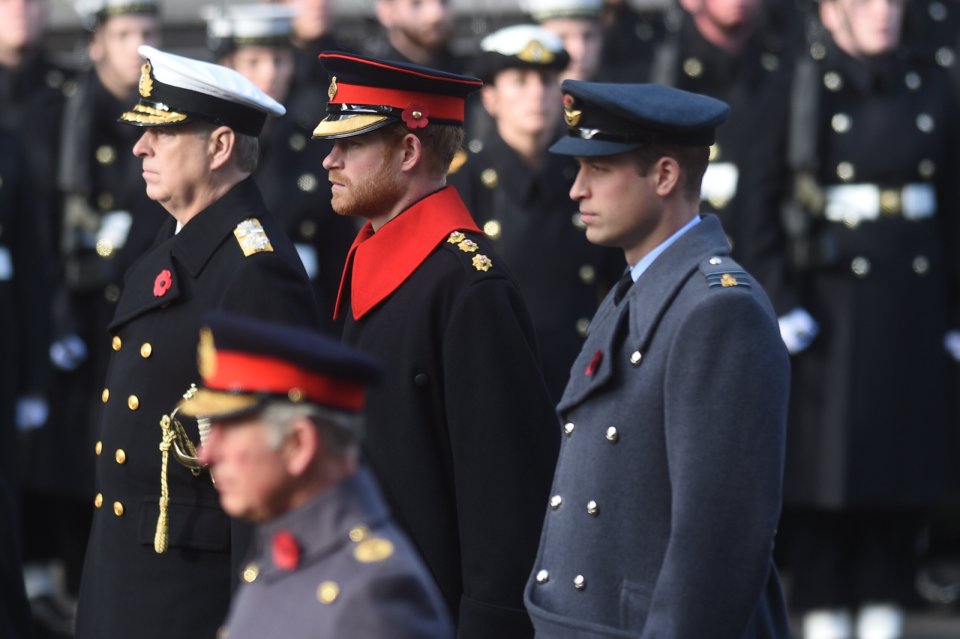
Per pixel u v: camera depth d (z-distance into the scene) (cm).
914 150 2927
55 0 3888
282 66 3106
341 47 3416
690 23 3048
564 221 2769
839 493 2895
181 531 1778
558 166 2778
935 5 3381
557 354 2733
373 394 1825
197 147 1833
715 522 1451
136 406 1805
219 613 1780
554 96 2770
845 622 2950
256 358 1226
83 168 3231
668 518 1508
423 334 1805
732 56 3012
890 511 2945
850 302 2927
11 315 3075
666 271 1548
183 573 1784
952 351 3019
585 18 3175
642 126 1550
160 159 1839
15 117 3438
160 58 1839
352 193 1853
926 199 2956
